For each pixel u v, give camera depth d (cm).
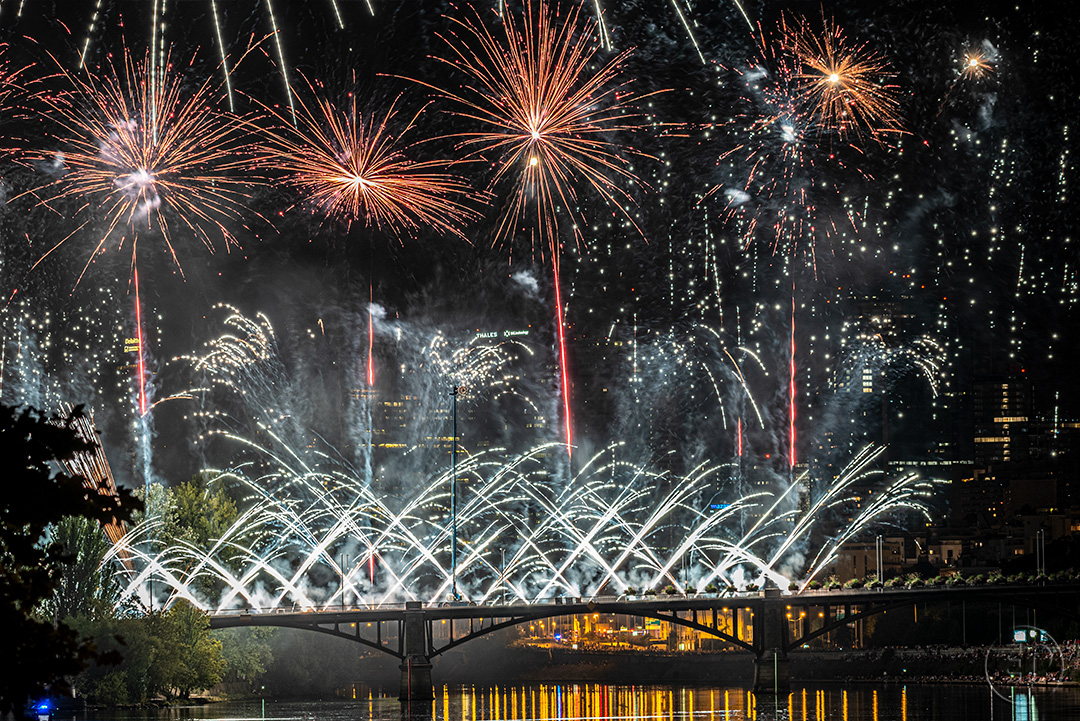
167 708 15262
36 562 4397
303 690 19525
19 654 3888
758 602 18075
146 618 15150
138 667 14762
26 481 4206
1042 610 19950
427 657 16412
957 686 19838
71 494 4259
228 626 15750
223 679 17750
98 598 14900
